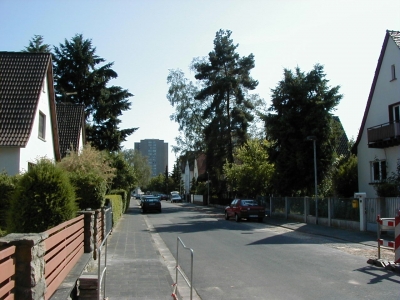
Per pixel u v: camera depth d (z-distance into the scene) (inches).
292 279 371.9
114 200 910.4
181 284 359.6
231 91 1772.9
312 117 1075.3
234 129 1766.7
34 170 379.9
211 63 1836.9
